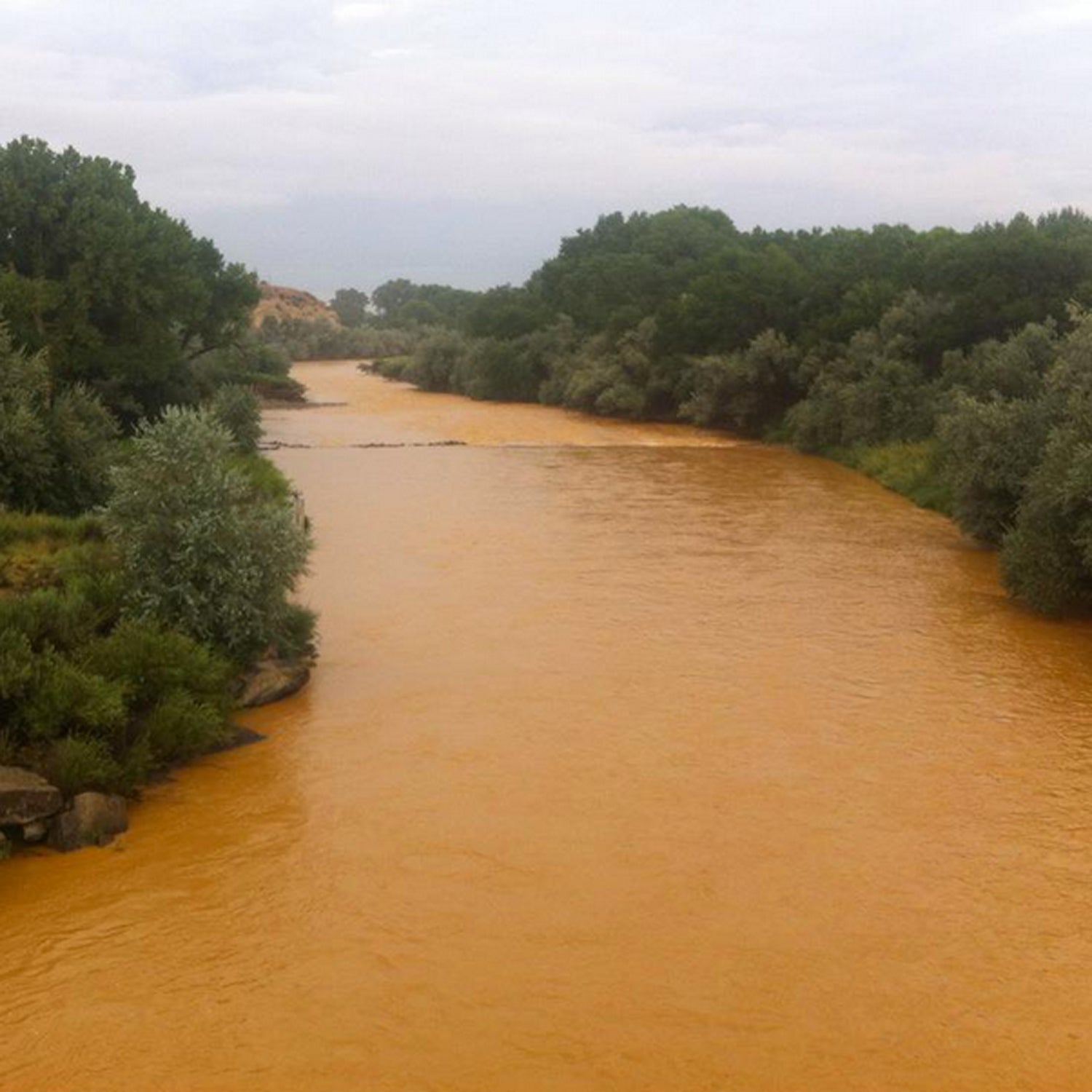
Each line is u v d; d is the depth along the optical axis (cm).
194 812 1152
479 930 920
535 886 994
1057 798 1188
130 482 1498
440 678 1577
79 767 1132
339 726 1394
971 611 1973
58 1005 815
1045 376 2605
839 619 1911
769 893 982
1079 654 1723
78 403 2388
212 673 1348
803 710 1457
